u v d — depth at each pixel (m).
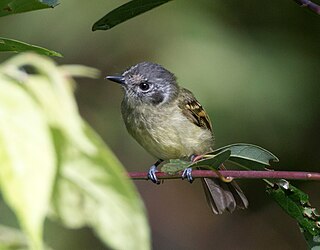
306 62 12.53
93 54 12.48
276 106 11.97
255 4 12.69
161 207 13.35
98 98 12.72
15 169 2.25
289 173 5.32
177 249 13.20
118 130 12.52
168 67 11.76
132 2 5.47
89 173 2.44
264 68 12.09
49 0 4.94
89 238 10.18
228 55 11.89
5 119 2.31
